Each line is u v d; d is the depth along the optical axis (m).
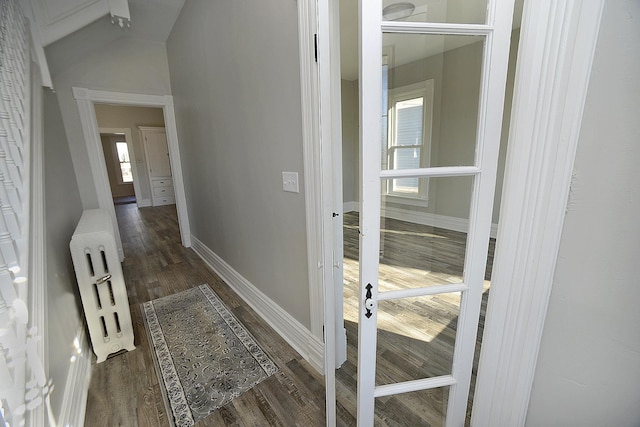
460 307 0.94
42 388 0.95
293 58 1.35
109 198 3.25
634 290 0.65
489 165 0.82
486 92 0.77
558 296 0.76
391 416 1.13
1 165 1.11
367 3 0.68
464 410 1.04
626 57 0.59
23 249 1.04
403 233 1.02
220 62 2.13
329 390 1.08
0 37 1.29
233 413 1.32
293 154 1.49
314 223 1.40
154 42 3.32
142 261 3.40
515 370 0.86
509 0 0.72
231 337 1.90
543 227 0.74
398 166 0.96
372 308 0.85
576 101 0.65
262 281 2.10
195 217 3.58
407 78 0.91
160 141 7.31
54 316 1.28
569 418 0.81
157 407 1.36
